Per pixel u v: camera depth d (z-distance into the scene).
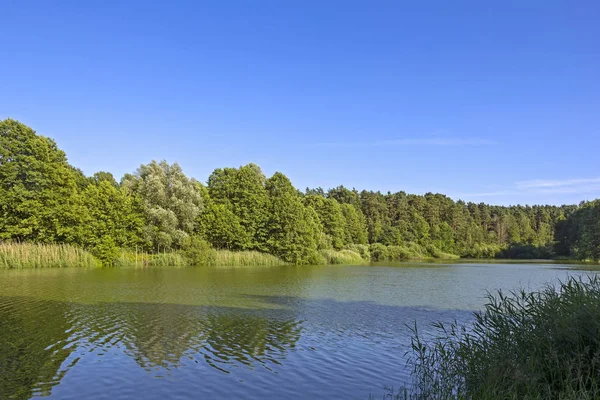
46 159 52.62
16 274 39.72
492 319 11.83
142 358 14.01
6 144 49.97
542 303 11.18
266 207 73.38
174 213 63.09
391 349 15.45
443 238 119.69
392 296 29.14
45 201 51.66
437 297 28.77
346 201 123.69
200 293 28.92
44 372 12.58
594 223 81.56
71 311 21.45
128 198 59.53
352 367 13.45
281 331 18.02
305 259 70.62
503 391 8.83
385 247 97.25
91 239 53.28
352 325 19.38
